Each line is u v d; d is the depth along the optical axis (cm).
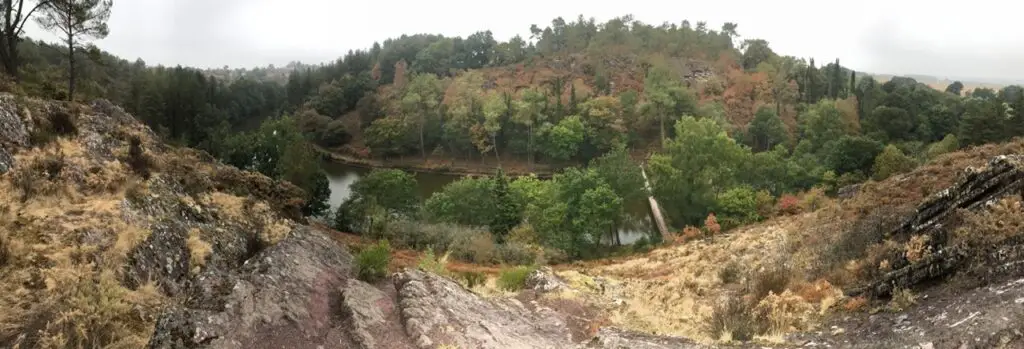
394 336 862
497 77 13012
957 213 1053
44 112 1537
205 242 1285
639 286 1766
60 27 2884
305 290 950
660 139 9706
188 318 737
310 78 14775
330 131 10781
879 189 2283
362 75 14262
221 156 5131
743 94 11119
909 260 1041
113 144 1636
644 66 12350
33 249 932
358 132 11731
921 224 1263
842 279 1217
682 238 3306
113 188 1288
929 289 935
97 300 841
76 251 962
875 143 4847
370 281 1133
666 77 10488
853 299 1035
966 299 809
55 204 1124
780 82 11019
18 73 3238
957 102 9538
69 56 2944
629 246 3731
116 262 995
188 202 1431
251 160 4831
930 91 10888
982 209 1040
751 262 1830
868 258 1223
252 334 767
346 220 3781
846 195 3225
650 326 1102
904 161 4212
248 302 818
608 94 11512
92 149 1521
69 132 1551
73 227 1044
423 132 10300
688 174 4297
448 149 10256
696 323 1109
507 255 2978
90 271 908
